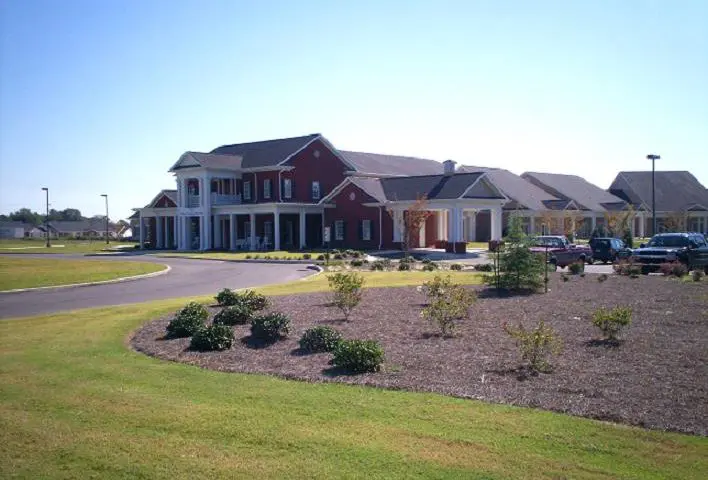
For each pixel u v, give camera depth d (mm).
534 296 18859
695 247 29703
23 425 7785
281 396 8852
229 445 7023
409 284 23562
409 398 8648
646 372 9781
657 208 73125
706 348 11344
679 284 21766
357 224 52312
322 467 6406
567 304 16969
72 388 9453
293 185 56938
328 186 59562
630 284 21891
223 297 18266
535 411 8016
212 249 56938
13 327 15602
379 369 10242
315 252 48125
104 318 16656
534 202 63031
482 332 13180
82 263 39000
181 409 8281
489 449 6801
